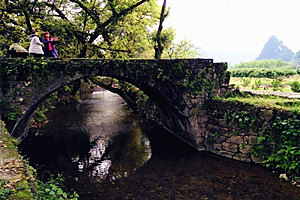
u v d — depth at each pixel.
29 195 2.60
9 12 11.95
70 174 7.22
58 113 15.84
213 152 8.94
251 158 7.81
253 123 7.71
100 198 5.84
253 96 9.44
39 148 9.52
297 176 6.42
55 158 8.51
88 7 14.20
